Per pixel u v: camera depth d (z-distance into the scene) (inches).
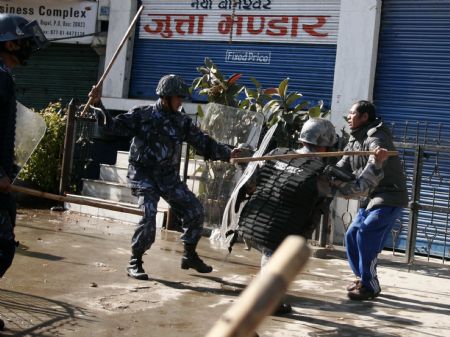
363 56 348.5
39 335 142.3
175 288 199.3
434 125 335.6
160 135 206.7
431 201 322.3
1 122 129.0
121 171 360.2
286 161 169.9
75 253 238.7
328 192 162.4
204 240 301.4
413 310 199.5
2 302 165.0
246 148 207.9
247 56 392.8
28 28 134.6
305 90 376.2
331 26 368.2
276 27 383.2
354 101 350.6
